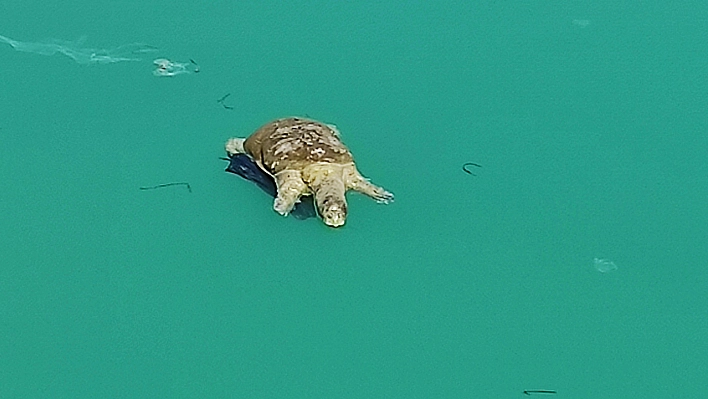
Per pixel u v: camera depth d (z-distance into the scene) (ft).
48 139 35.17
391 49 40.88
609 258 30.91
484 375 27.35
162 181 33.60
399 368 27.53
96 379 27.04
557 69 39.73
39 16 41.93
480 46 41.11
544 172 34.37
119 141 35.27
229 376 27.25
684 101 37.86
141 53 39.99
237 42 40.98
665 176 34.22
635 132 36.29
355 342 28.27
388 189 33.47
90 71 38.73
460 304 29.43
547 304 29.43
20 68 38.65
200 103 37.42
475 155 35.14
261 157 33.76
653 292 29.81
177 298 29.50
